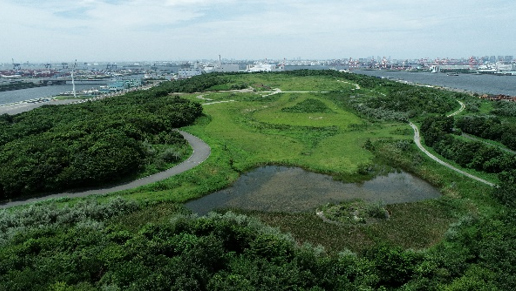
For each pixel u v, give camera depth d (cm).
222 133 9631
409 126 10256
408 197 5891
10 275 3173
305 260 3438
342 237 4603
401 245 4400
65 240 3900
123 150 6381
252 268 3519
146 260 3500
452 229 4575
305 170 7100
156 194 5697
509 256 3506
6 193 5353
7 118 9775
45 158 5822
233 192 6050
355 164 7312
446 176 6531
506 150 7706
